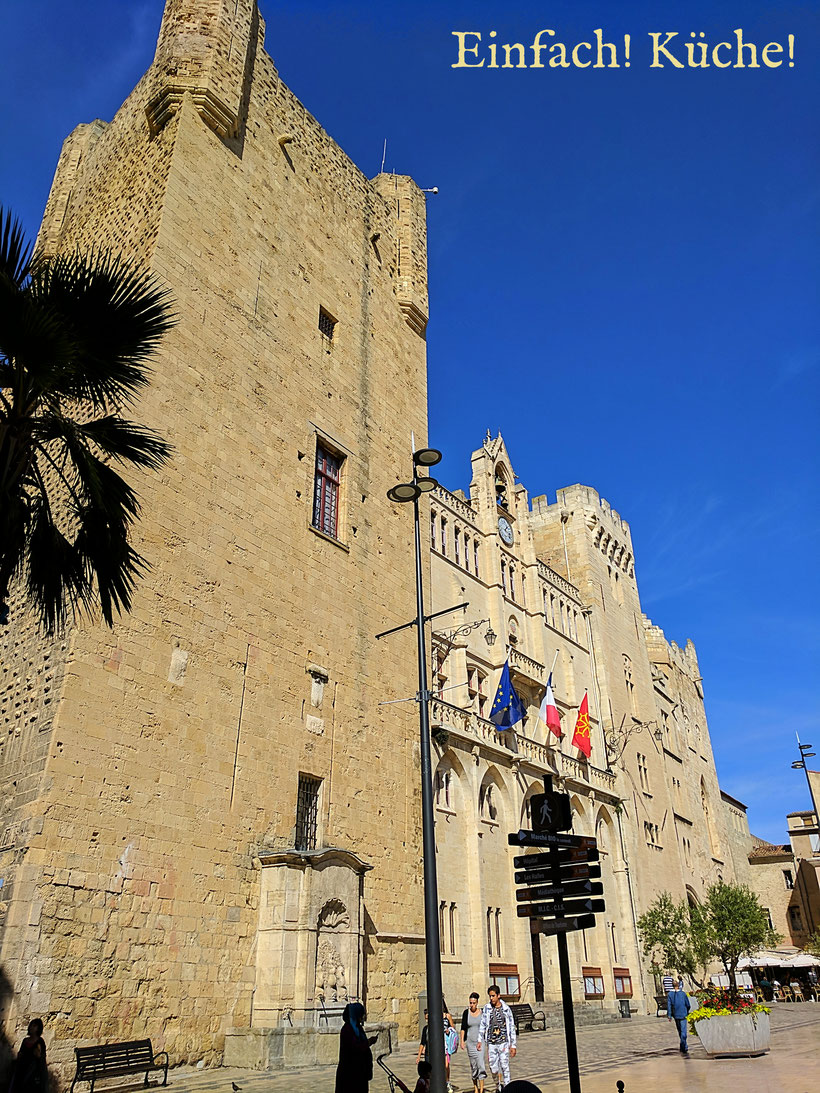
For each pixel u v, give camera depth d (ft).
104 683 63.57
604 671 176.65
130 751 63.87
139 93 98.58
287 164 104.06
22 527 44.75
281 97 106.11
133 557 50.90
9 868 55.67
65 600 63.31
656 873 172.35
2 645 69.67
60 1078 52.06
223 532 78.95
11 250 43.91
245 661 77.25
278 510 86.79
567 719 160.15
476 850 107.76
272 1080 56.18
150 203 85.20
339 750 85.97
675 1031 107.65
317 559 90.94
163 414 76.02
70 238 101.30
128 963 58.70
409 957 86.99
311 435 95.50
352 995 71.92
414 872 92.12
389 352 117.80
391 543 106.73
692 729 248.11
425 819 51.21
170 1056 59.41
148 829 63.26
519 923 114.01
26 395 44.60
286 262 98.99
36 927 53.98
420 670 56.80
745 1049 70.54
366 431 106.93
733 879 239.71
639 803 176.14
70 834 57.88
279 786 76.64
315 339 101.04
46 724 60.39
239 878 69.46
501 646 137.49
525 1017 104.47
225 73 92.32
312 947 69.51
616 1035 101.65
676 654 254.06
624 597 205.67
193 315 82.43
